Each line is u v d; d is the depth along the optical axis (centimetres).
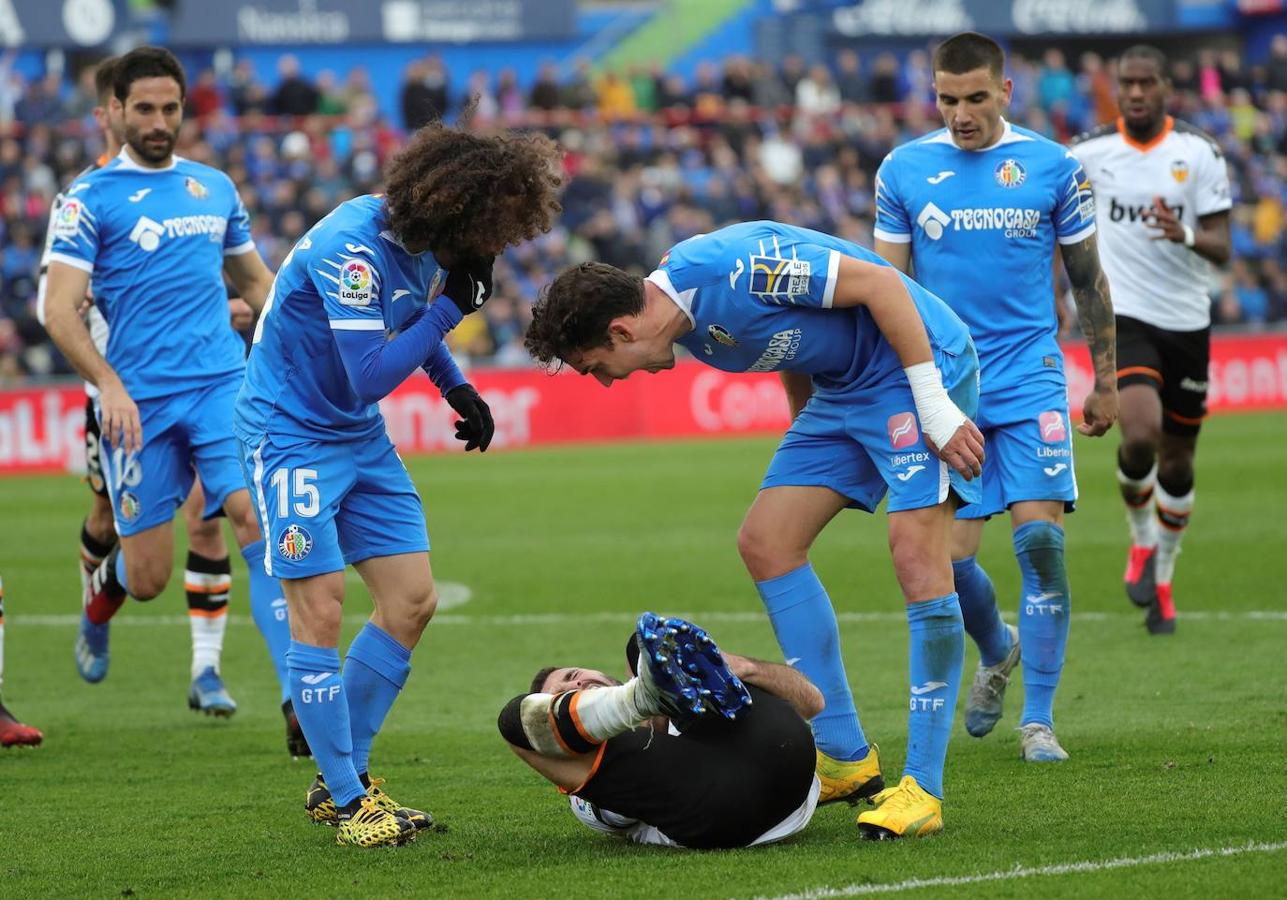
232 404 2369
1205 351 3027
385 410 7081
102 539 2623
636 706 1519
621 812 1606
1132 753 1995
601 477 6025
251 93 8738
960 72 2167
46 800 1955
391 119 10425
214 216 2423
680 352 7669
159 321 2362
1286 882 1413
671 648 1471
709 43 11256
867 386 1706
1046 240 2195
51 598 3750
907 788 1641
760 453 6725
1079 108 10169
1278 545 3944
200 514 2502
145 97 2345
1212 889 1399
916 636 1664
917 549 1666
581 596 3591
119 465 2367
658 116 9275
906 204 2241
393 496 1803
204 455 2338
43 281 2328
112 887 1550
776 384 7825
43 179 7688
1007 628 2156
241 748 2270
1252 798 1727
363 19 10275
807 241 1650
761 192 8706
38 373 7044
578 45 11112
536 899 1448
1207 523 4378
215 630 2520
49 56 9469
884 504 5222
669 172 8762
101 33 9469
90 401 2533
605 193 8519
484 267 1697
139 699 2672
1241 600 3228
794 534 1769
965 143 2200
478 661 2895
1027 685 2053
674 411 7606
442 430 7162
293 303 1700
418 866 1586
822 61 11325
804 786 1597
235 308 2611
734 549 4238
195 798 1948
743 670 1611
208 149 8025
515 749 1622
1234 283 8625
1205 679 2483
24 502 5606
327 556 1725
